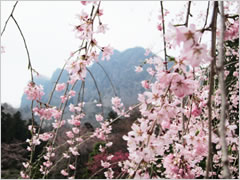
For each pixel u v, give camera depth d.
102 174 6.41
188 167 1.13
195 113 1.33
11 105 10.49
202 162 3.52
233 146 2.47
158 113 1.05
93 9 1.54
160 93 1.09
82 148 7.50
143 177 1.07
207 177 0.67
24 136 8.46
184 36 0.84
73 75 1.50
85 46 1.54
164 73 1.03
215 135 1.18
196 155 1.23
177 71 1.04
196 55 0.81
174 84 1.03
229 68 3.66
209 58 0.77
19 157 7.50
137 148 1.08
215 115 2.11
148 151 1.01
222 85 0.70
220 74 0.73
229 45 3.28
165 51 1.70
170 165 1.15
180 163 1.13
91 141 7.69
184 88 1.03
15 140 8.30
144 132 1.07
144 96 1.23
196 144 1.18
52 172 6.16
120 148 7.13
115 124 7.84
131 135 1.09
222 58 0.74
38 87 1.89
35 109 1.96
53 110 2.04
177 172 1.11
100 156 6.32
